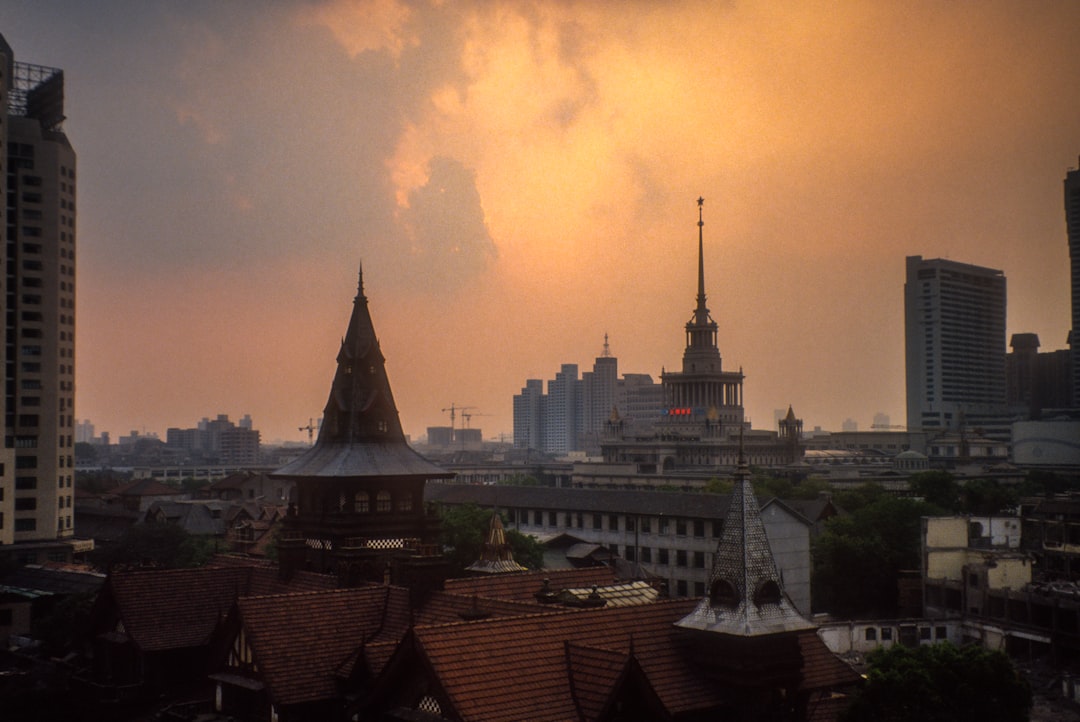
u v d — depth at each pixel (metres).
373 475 78.50
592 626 54.44
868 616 138.75
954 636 124.62
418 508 81.19
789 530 138.25
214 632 64.00
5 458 191.12
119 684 70.38
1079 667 113.31
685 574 157.12
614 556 156.12
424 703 49.72
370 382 83.19
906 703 61.28
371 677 55.06
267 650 58.44
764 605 53.84
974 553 132.00
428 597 64.62
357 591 64.94
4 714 72.62
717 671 53.59
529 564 132.00
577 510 172.38
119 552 161.00
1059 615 115.69
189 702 65.75
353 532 77.50
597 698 48.38
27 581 134.12
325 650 60.00
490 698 47.62
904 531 144.38
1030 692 65.00
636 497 168.88
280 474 82.06
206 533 193.38
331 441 82.56
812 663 57.97
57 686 78.12
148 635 69.44
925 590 132.88
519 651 51.00
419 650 48.72
